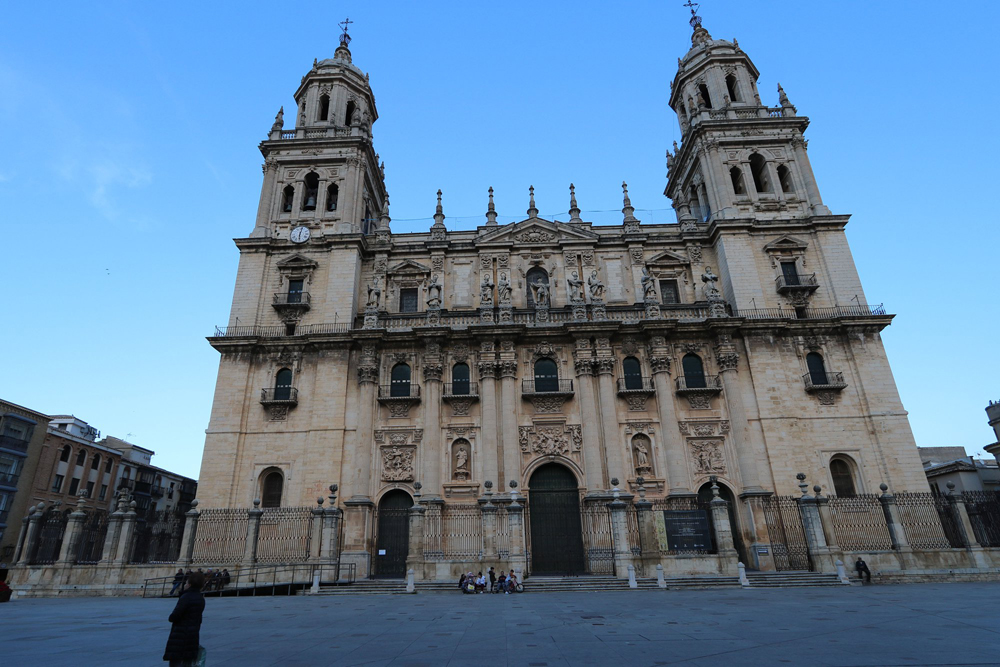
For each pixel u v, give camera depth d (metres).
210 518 33.94
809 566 30.23
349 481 35.59
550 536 35.12
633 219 44.66
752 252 41.47
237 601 23.44
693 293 42.25
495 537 29.62
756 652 10.55
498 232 43.56
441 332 38.16
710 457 36.00
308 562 30.80
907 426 35.97
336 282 41.12
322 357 38.53
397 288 43.19
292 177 45.34
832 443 35.97
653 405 37.44
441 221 44.78
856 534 32.28
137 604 23.08
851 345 38.12
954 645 11.01
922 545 31.70
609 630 13.62
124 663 10.01
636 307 40.34
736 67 49.12
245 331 40.06
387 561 34.69
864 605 18.52
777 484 34.88
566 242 43.38
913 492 34.19
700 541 29.89
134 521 30.83
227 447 36.59
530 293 42.69
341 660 10.18
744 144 45.47
